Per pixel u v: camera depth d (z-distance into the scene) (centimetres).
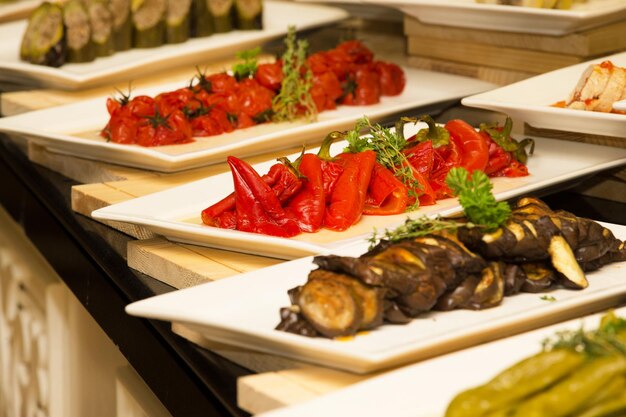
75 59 269
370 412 97
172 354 143
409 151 177
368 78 234
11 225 269
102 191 189
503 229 125
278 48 291
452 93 231
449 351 113
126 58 273
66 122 228
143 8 276
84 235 181
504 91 188
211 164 201
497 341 108
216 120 218
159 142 210
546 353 93
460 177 126
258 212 160
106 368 206
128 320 160
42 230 214
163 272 157
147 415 168
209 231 152
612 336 94
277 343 112
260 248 150
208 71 269
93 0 270
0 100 265
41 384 232
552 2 213
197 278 149
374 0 237
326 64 235
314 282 115
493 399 91
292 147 208
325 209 162
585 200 189
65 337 220
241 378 112
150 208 168
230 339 121
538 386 91
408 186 169
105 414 209
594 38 210
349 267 116
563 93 190
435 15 233
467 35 239
